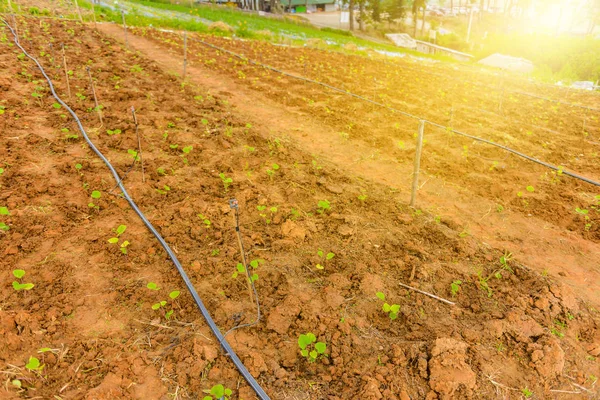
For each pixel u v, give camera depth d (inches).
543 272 151.6
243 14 1309.1
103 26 623.8
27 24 534.0
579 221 193.5
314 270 146.6
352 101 361.1
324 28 1406.3
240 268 127.3
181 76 385.7
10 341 105.3
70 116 255.1
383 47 1141.1
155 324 119.7
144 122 259.8
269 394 102.3
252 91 365.4
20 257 139.5
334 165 234.8
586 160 270.1
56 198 174.1
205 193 190.9
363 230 171.0
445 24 2388.0
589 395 106.6
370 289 137.8
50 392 96.8
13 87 290.4
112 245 149.6
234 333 118.4
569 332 125.1
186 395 100.9
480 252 161.9
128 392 99.4
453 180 226.7
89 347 109.7
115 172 195.6
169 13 962.7
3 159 194.9
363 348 117.0
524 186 224.2
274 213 178.7
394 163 244.2
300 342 107.5
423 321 126.5
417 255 157.6
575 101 483.5
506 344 119.3
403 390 103.1
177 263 141.7
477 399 103.1
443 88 467.2
